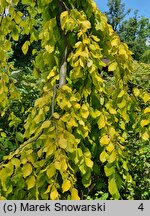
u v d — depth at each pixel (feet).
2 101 10.81
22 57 37.68
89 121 9.16
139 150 11.50
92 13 9.55
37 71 10.23
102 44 9.50
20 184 8.00
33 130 8.45
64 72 8.91
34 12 10.11
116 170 9.49
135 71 13.64
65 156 7.73
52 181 7.86
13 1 9.58
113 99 9.21
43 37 9.06
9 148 12.91
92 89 9.15
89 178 8.61
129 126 11.39
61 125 7.90
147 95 9.16
